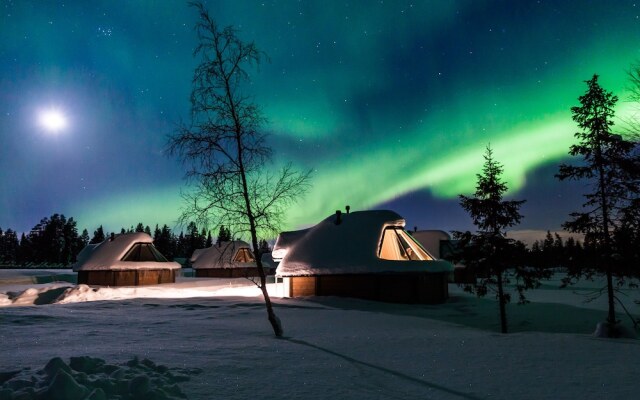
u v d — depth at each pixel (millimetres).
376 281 23531
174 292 28422
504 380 6066
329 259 24531
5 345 8453
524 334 11391
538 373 6488
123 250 38844
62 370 4602
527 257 15852
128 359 6738
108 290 26938
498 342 9586
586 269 14438
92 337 9719
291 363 7023
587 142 14383
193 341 9414
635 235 13844
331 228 26484
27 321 12711
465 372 6551
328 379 6020
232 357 7352
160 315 15453
